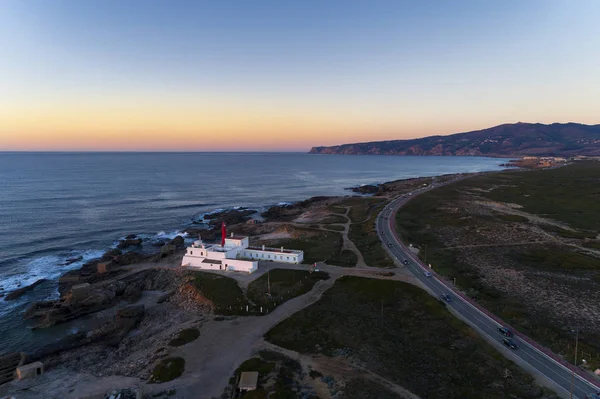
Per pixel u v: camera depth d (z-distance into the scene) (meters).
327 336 59.72
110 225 153.25
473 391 45.69
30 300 85.00
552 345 56.00
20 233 136.38
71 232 140.50
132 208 187.62
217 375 50.66
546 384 46.56
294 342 58.44
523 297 74.12
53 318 74.38
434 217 145.62
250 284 82.12
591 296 74.69
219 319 67.88
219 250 97.88
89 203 194.50
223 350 56.97
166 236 141.25
